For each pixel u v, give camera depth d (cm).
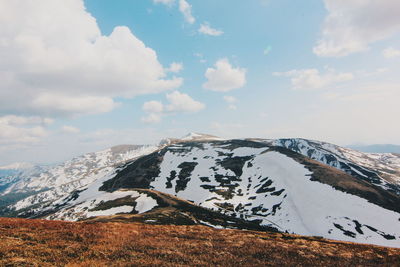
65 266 1427
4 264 1364
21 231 2108
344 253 2338
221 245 2306
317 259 2066
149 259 1669
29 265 1391
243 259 1875
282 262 1883
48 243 1844
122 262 1572
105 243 1983
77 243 1905
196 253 1942
